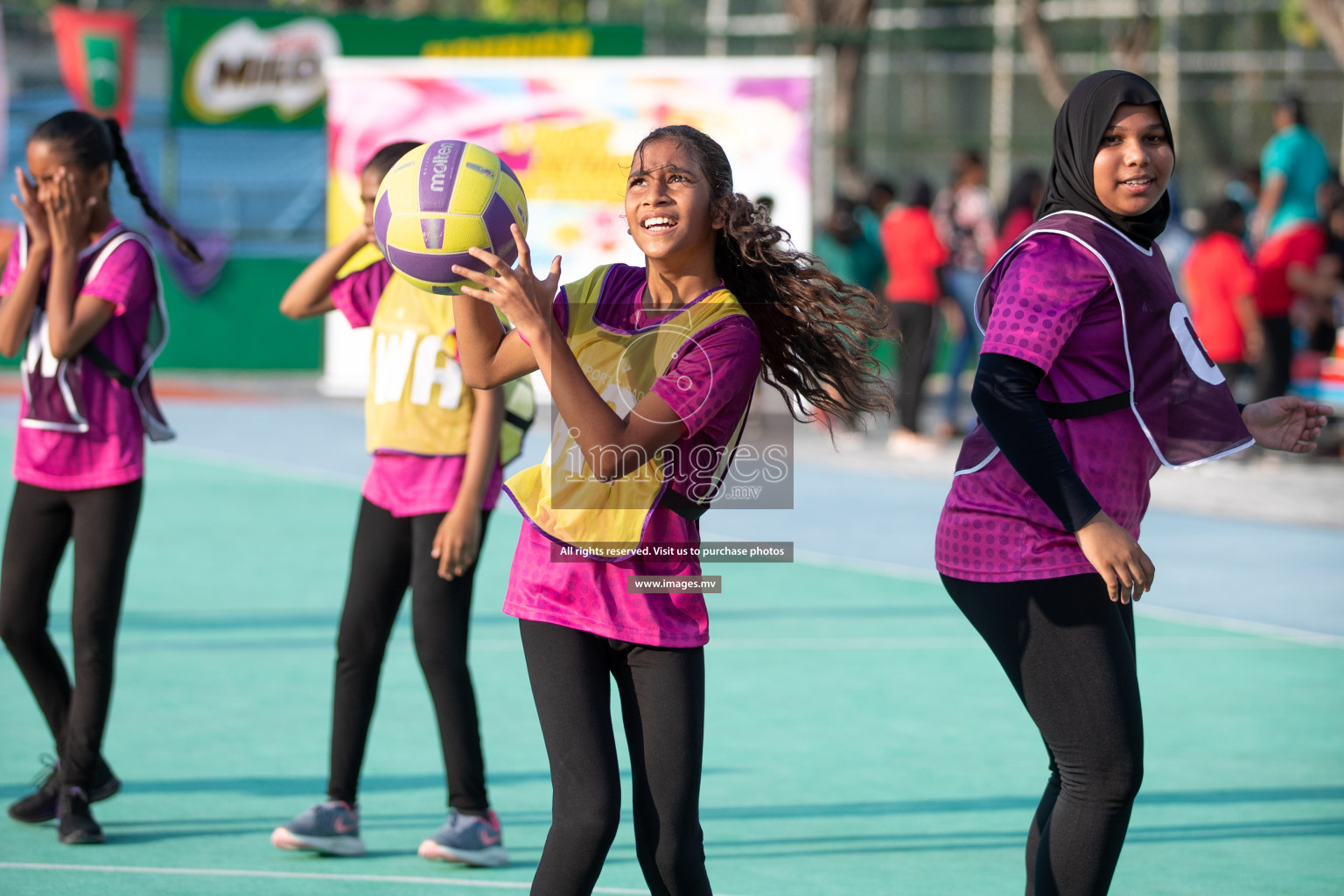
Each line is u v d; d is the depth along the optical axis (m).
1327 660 13.98
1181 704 12.44
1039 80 41.31
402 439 8.68
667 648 6.36
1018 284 6.32
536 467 6.61
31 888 8.04
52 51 38.12
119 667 12.89
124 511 8.95
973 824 9.42
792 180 28.73
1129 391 6.42
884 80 41.75
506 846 8.88
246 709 11.72
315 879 8.28
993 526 6.48
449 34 35.94
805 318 6.61
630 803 9.83
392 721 11.54
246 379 36.75
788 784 10.20
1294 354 25.41
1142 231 6.59
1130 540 6.04
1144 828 9.48
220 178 37.72
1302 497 23.33
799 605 15.90
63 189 8.55
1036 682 6.40
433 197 6.36
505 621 14.89
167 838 8.90
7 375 36.38
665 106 29.12
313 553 17.95
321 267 9.05
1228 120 42.69
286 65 36.22
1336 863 8.85
